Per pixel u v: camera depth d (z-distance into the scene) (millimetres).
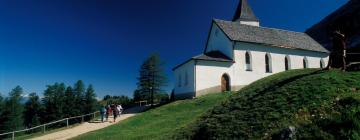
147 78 65812
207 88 40438
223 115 15516
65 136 25547
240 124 13156
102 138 20953
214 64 41438
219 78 41406
